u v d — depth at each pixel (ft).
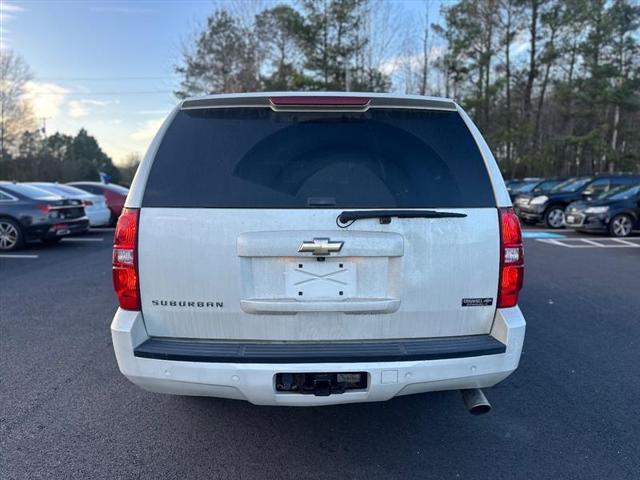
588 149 124.26
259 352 7.46
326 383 7.52
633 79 116.57
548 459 8.86
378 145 8.02
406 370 7.51
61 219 34.45
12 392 11.41
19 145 189.88
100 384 11.87
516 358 7.85
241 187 7.64
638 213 42.19
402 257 7.60
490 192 7.95
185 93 114.42
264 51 112.06
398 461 8.83
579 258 30.99
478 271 7.80
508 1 121.49
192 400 11.12
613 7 117.08
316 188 7.68
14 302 19.47
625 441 9.46
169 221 7.55
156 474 8.35
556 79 124.77
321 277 7.59
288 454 9.02
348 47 106.93
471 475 8.39
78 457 8.82
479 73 124.06
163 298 7.67
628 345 14.71
